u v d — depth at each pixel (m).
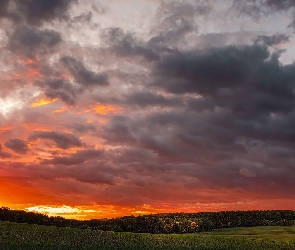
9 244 62.22
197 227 91.94
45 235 70.06
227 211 101.69
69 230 76.44
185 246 70.94
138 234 79.56
